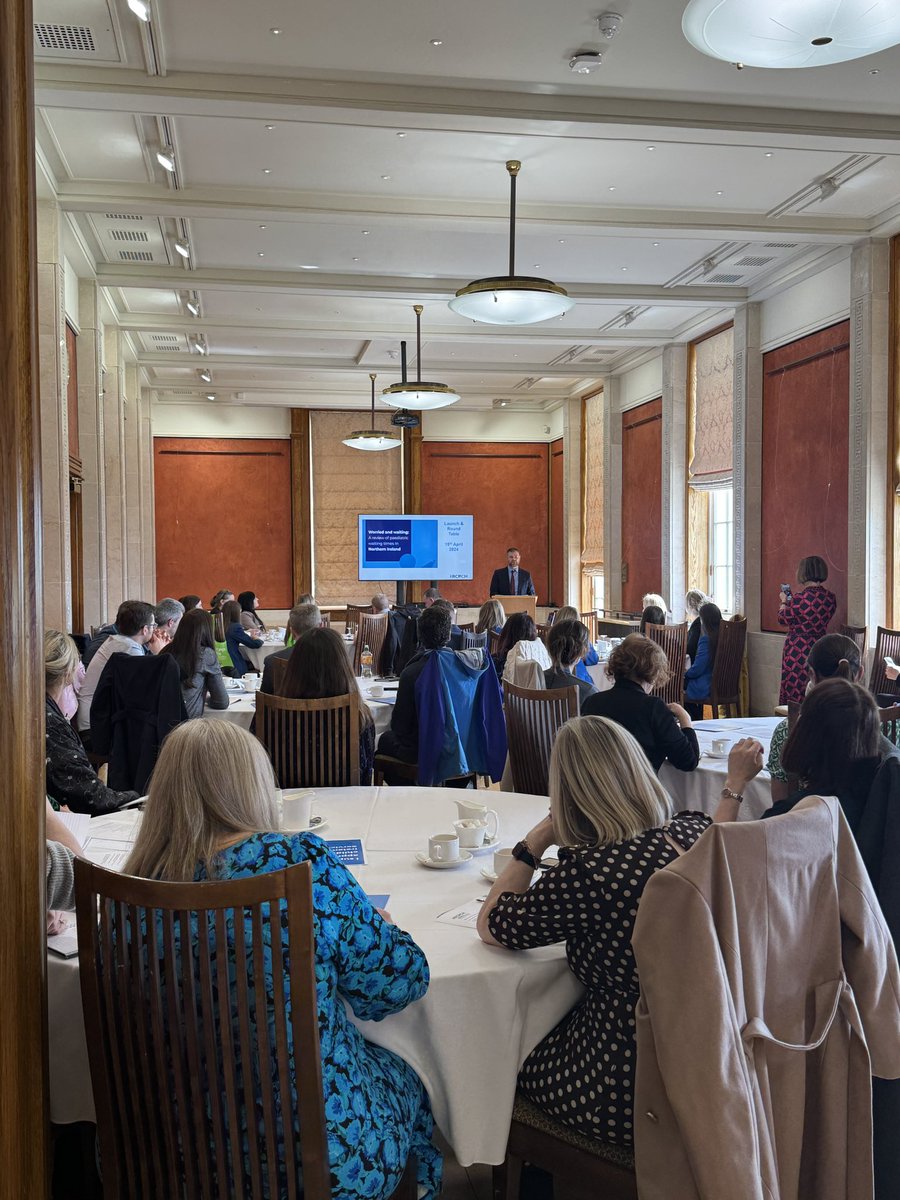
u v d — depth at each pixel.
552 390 15.14
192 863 1.56
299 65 5.04
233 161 6.29
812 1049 1.60
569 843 1.81
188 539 15.81
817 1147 1.66
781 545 8.98
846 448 7.93
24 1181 1.24
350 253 8.41
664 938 1.50
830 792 2.16
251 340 11.62
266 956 1.48
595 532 14.48
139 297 9.77
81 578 8.83
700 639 7.97
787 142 5.73
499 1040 1.79
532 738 3.90
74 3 4.45
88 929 1.52
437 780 4.36
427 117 5.37
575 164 6.33
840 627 7.83
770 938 1.57
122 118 5.64
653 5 4.52
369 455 16.20
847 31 3.47
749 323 9.37
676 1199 1.50
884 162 6.29
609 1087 1.70
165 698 4.12
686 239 7.52
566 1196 1.78
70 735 3.13
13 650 1.20
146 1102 1.52
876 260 7.48
